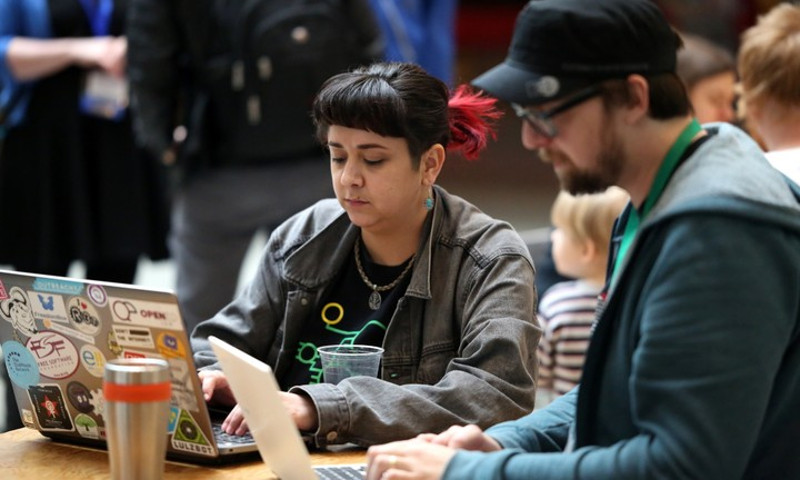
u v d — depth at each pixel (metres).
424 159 4.40
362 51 8.09
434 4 10.08
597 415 3.50
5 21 8.19
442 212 4.56
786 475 3.41
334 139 4.33
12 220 8.27
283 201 8.18
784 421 3.39
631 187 3.52
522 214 17.86
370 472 3.53
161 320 3.79
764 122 5.31
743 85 5.37
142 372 3.48
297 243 4.72
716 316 3.13
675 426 3.13
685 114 3.46
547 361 6.59
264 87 7.87
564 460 3.29
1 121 8.19
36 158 8.23
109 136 8.38
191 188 8.24
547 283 7.78
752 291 3.15
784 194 3.30
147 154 8.61
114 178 8.42
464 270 4.47
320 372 4.54
